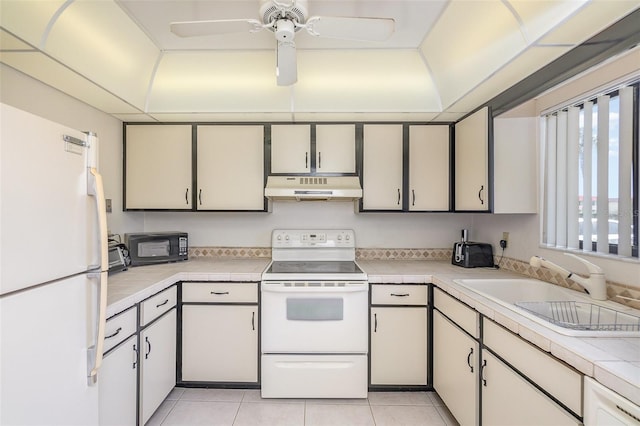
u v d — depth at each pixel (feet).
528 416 3.76
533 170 6.43
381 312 7.00
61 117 6.15
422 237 9.10
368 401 6.79
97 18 5.04
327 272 7.13
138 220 8.82
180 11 5.27
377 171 8.08
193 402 6.66
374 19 4.03
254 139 8.09
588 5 3.65
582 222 5.39
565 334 3.48
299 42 6.29
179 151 8.07
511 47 4.76
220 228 9.20
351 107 7.41
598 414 2.79
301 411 6.42
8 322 2.63
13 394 2.68
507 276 6.69
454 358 5.81
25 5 4.21
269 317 6.81
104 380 4.52
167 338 6.51
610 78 4.69
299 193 7.52
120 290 5.47
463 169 7.55
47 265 3.02
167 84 7.23
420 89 7.25
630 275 4.45
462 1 4.86
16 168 2.69
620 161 4.65
